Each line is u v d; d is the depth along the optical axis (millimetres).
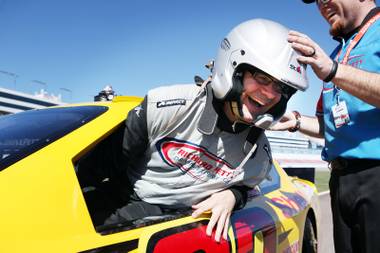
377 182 1721
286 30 1547
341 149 1845
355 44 1840
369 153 1719
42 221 1118
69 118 1617
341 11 1891
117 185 1894
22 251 1029
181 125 1596
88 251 1136
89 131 1524
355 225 1843
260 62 1406
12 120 1776
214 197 1669
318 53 1475
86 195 1900
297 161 9250
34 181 1196
